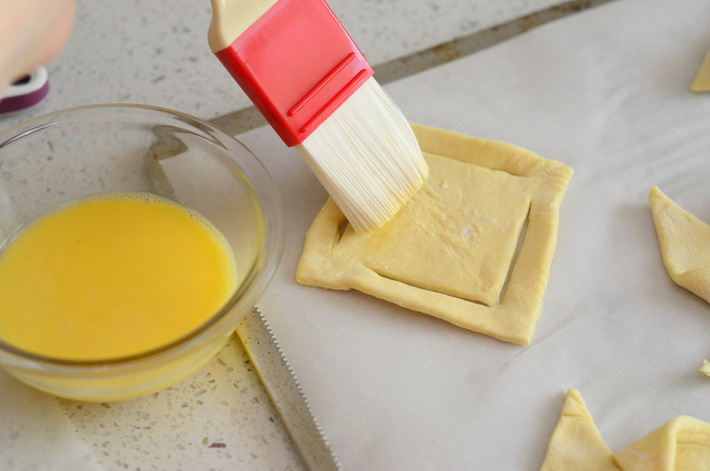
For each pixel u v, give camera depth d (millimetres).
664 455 374
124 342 395
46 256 417
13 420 402
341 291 436
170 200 438
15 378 412
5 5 349
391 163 424
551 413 402
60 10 375
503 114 502
